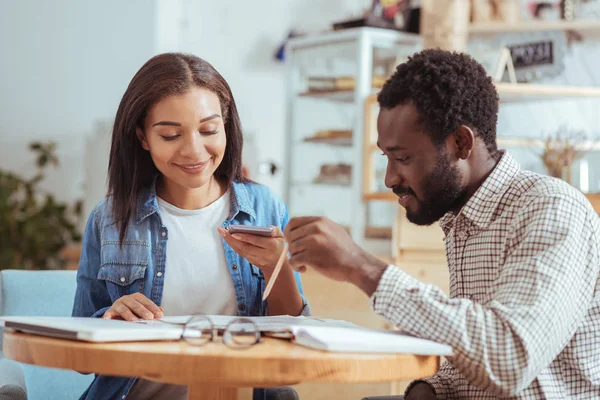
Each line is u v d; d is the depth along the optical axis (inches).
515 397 52.8
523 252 50.6
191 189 71.0
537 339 47.2
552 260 49.1
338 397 118.8
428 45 153.6
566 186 52.8
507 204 54.4
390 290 49.2
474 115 53.1
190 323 53.0
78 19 219.8
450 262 58.1
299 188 159.2
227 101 68.9
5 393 62.2
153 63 66.4
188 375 44.1
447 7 152.5
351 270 49.9
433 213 54.1
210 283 69.7
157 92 64.6
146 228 70.0
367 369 44.9
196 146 64.6
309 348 47.3
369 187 142.5
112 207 70.1
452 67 52.4
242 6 218.4
